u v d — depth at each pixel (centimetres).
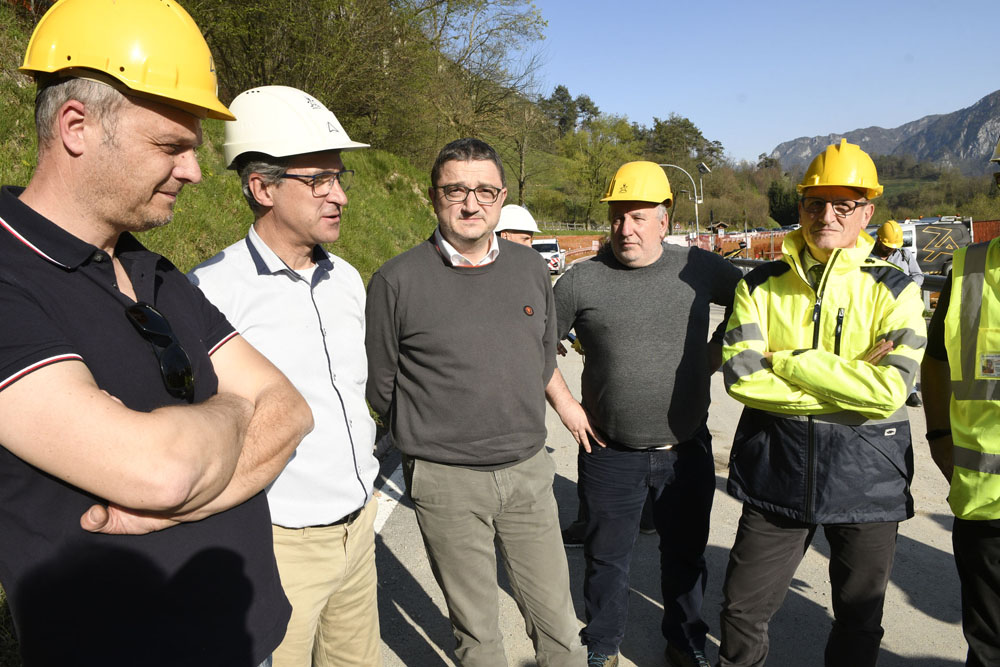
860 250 223
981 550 197
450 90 2206
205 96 119
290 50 1257
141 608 112
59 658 107
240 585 126
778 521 232
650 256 279
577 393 757
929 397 233
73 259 109
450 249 229
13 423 97
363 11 1309
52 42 108
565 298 287
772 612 240
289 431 139
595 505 279
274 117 191
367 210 1179
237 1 1092
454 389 226
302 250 203
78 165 110
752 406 229
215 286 191
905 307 217
